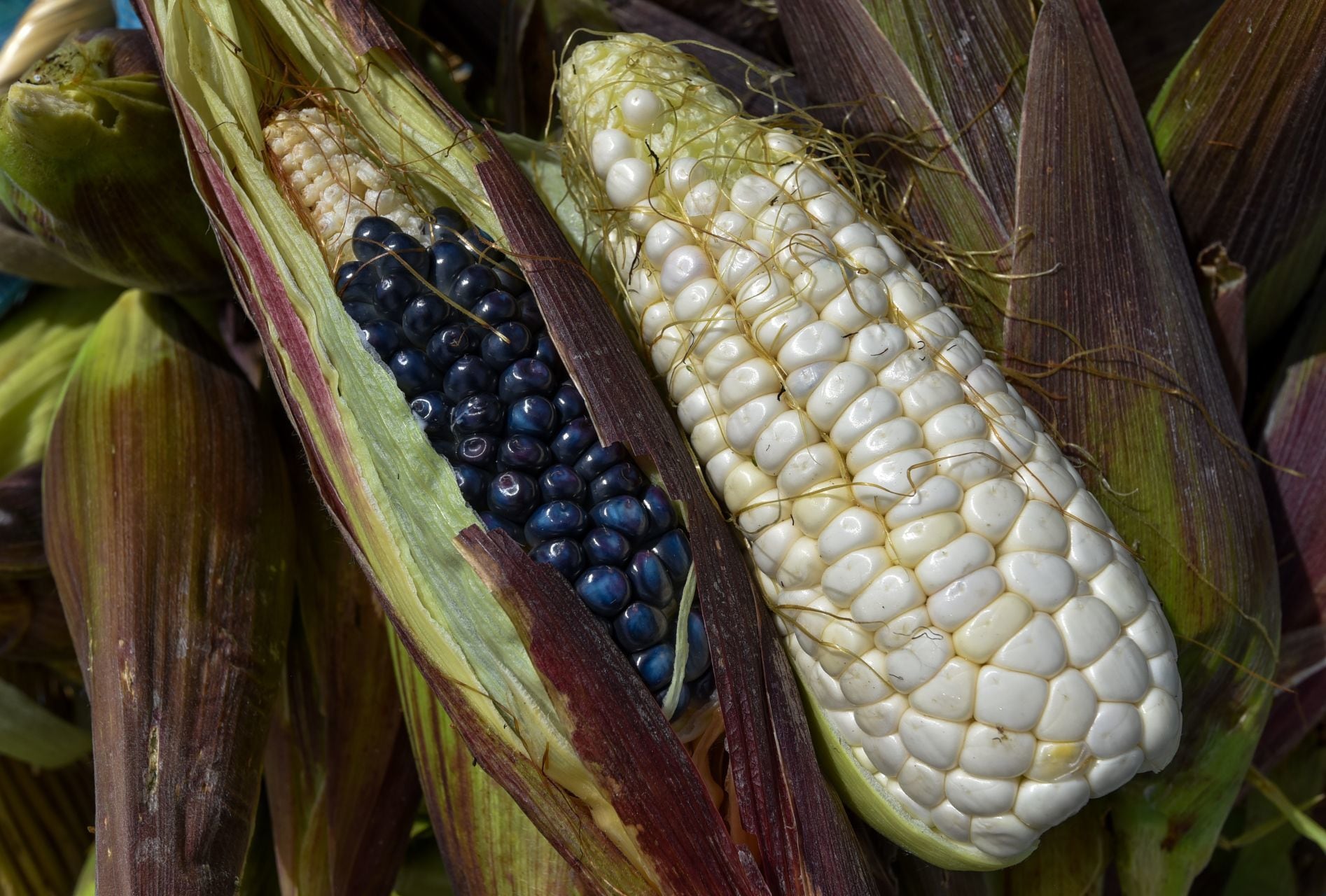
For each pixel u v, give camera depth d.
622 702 0.43
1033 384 0.47
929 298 0.45
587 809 0.44
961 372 0.45
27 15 0.56
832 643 0.44
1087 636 0.43
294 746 0.52
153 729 0.48
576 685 0.43
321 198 0.46
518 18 0.54
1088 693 0.43
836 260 0.45
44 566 0.54
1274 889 0.55
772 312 0.44
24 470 0.55
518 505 0.44
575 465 0.45
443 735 0.49
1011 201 0.49
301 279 0.45
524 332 0.45
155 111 0.50
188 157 0.46
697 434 0.46
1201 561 0.47
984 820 0.43
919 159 0.49
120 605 0.49
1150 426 0.47
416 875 0.56
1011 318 0.47
